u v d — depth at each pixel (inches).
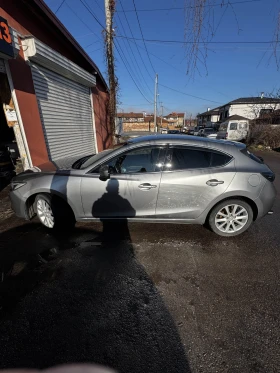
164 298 77.5
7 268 93.4
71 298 77.5
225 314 71.0
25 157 187.0
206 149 110.7
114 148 127.0
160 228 127.3
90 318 69.5
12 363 56.7
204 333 64.4
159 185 107.6
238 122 711.7
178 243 112.1
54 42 243.3
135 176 108.7
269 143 559.2
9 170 213.8
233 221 115.6
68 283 84.7
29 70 188.2
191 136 123.4
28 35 176.2
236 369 54.8
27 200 123.2
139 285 83.7
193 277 88.1
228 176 107.3
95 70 358.9
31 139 191.3
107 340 62.3
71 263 96.4
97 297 77.9
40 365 56.2
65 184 112.7
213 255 102.5
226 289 81.8
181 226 129.7
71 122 284.2
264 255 102.7
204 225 129.3
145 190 108.4
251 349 59.8
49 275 89.1
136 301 76.3
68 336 63.6
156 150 110.5
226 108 1291.8
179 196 109.7
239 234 121.0
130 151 110.8
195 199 110.2
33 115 194.7
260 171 110.0
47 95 222.1
